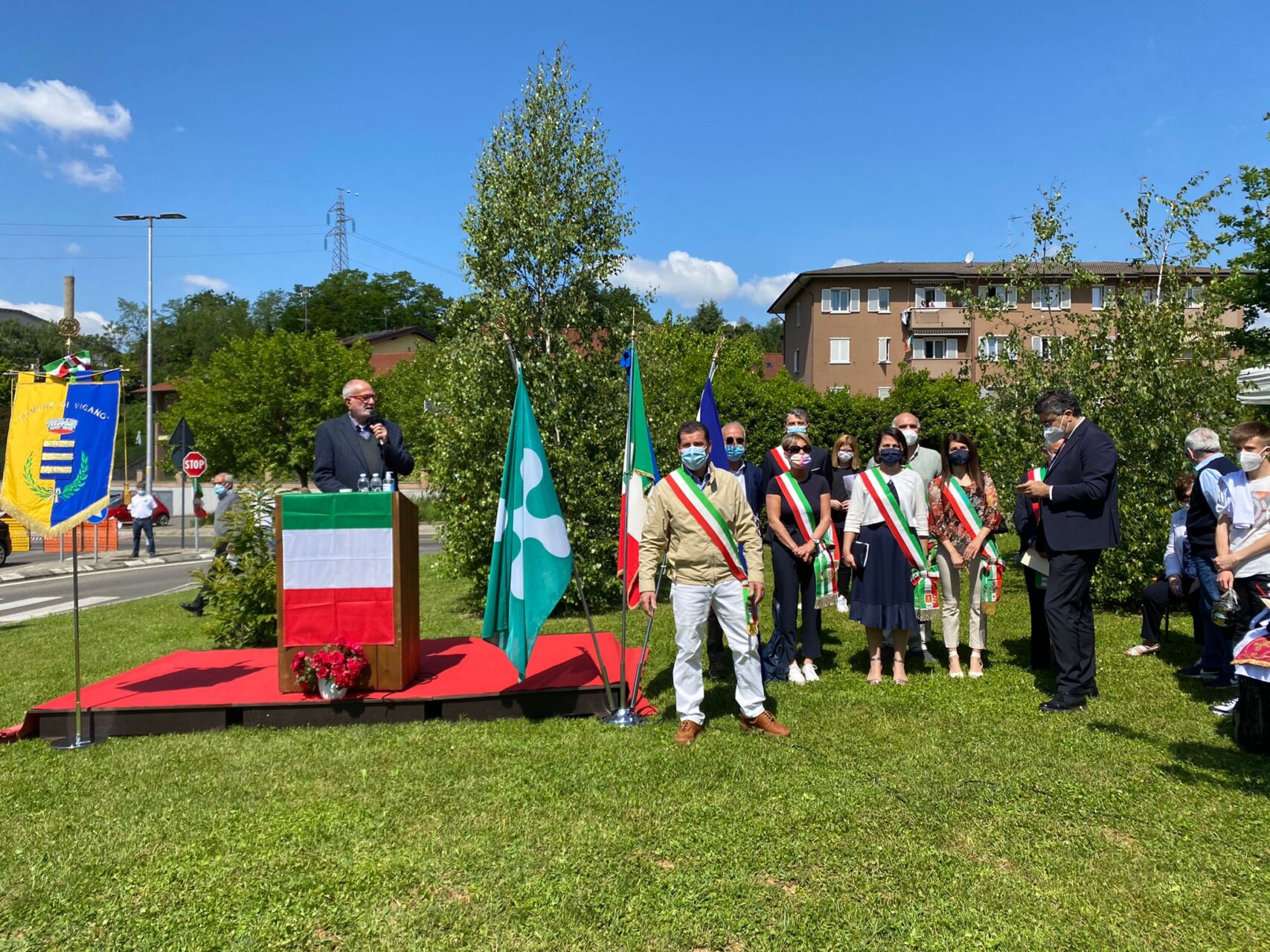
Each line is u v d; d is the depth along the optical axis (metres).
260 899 3.17
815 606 6.28
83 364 5.29
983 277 10.83
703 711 5.50
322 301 79.31
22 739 5.07
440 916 3.04
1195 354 9.23
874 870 3.32
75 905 3.15
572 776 4.30
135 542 21.31
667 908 3.06
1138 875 3.26
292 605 5.39
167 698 5.34
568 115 10.52
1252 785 4.09
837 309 42.34
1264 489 4.95
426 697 5.26
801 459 6.15
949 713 5.32
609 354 10.82
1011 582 11.52
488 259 10.21
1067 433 5.57
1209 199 9.11
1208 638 6.14
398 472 6.57
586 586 9.98
